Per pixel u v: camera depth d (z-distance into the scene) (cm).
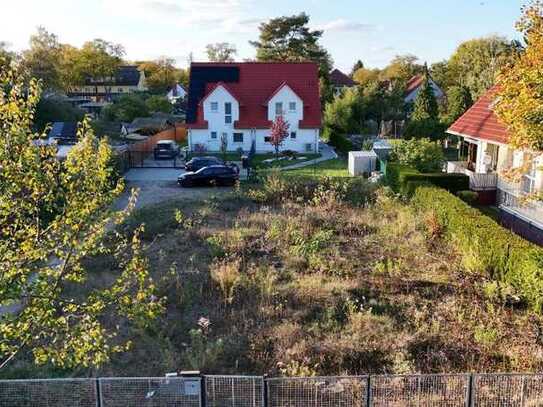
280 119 4191
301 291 1470
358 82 9969
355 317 1302
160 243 1969
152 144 4731
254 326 1300
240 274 1578
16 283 731
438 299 1435
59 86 7388
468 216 1827
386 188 2670
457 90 4725
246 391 993
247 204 2598
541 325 1272
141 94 9844
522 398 931
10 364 1146
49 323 776
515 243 1516
